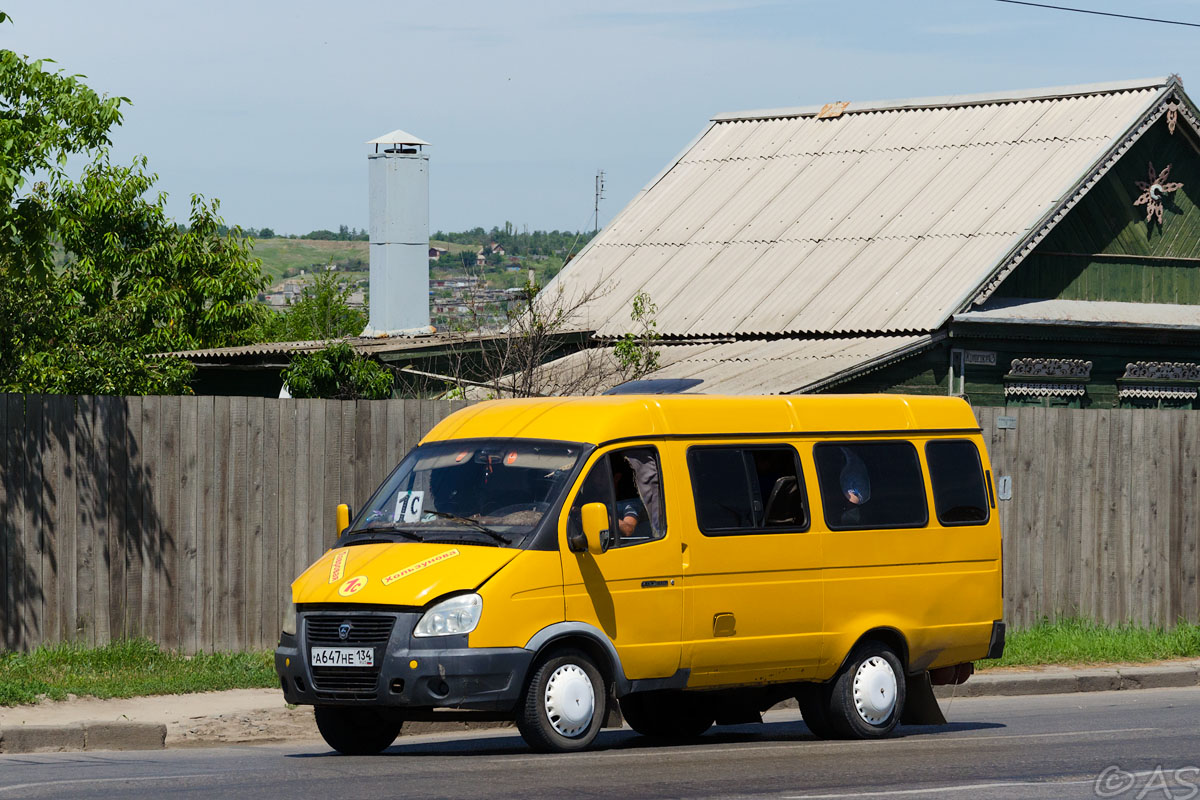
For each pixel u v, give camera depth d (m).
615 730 30.41
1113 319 60.78
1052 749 25.72
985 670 37.88
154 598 33.72
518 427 25.88
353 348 51.28
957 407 29.56
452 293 60.38
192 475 34.12
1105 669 38.38
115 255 73.12
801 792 20.67
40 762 24.44
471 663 23.03
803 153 71.12
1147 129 62.19
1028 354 58.81
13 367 50.25
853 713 27.31
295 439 35.22
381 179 70.56
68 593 32.75
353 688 23.50
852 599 27.34
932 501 28.69
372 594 23.33
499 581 23.44
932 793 20.77
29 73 34.62
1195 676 38.59
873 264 60.47
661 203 71.62
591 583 24.34
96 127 35.47
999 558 29.48
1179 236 65.81
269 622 34.84
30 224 34.75
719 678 25.84
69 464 32.81
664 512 25.38
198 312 75.19
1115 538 43.66
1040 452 42.59
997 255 57.00
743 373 53.09
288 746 27.75
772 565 26.39
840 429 27.84
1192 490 44.81
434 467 26.05
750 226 66.75
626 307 63.53
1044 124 65.00
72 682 30.45
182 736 27.81
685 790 20.66
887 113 71.62
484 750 26.14
